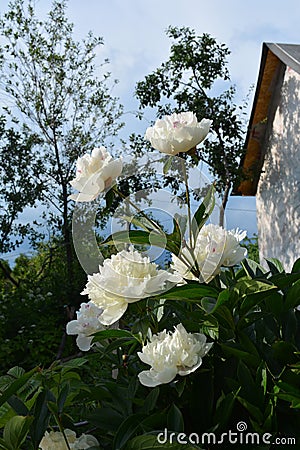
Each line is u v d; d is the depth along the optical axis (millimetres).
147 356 949
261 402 961
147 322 1048
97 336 1177
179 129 1028
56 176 7668
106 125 7930
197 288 1023
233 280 1229
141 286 950
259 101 5023
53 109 7781
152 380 927
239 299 1107
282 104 4824
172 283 1013
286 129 4789
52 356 6262
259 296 1091
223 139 6176
